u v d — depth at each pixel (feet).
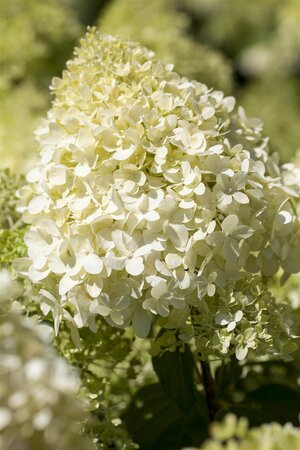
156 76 2.78
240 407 2.88
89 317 2.56
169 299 2.50
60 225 2.60
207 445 2.05
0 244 2.84
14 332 2.06
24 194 2.80
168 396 2.76
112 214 2.54
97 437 2.60
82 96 2.70
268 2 10.36
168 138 2.60
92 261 2.51
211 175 2.63
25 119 4.12
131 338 2.98
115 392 2.93
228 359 2.57
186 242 2.52
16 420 1.96
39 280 2.59
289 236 2.73
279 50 9.12
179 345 2.74
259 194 2.60
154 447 2.88
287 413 2.92
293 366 3.00
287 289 3.13
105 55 2.82
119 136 2.60
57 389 1.97
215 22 10.71
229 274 2.57
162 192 2.55
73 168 2.64
